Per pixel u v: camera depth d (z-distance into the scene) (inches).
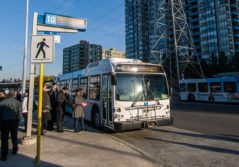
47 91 401.7
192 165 238.4
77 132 403.2
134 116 374.9
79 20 368.8
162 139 357.4
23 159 246.5
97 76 451.2
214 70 2856.8
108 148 290.8
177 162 249.0
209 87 1131.3
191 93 1245.7
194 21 4298.7
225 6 3821.4
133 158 251.3
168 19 2156.7
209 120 534.9
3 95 326.6
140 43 5152.6
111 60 405.4
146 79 394.0
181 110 781.9
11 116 255.4
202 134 384.2
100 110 428.1
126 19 5659.5
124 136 383.9
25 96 411.8
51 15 342.6
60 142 322.7
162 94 402.0
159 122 388.5
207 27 4042.8
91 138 350.6
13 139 263.9
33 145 306.2
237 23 3929.6
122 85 377.1
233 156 263.7
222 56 2960.1
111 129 376.2
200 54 4173.2
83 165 227.0
